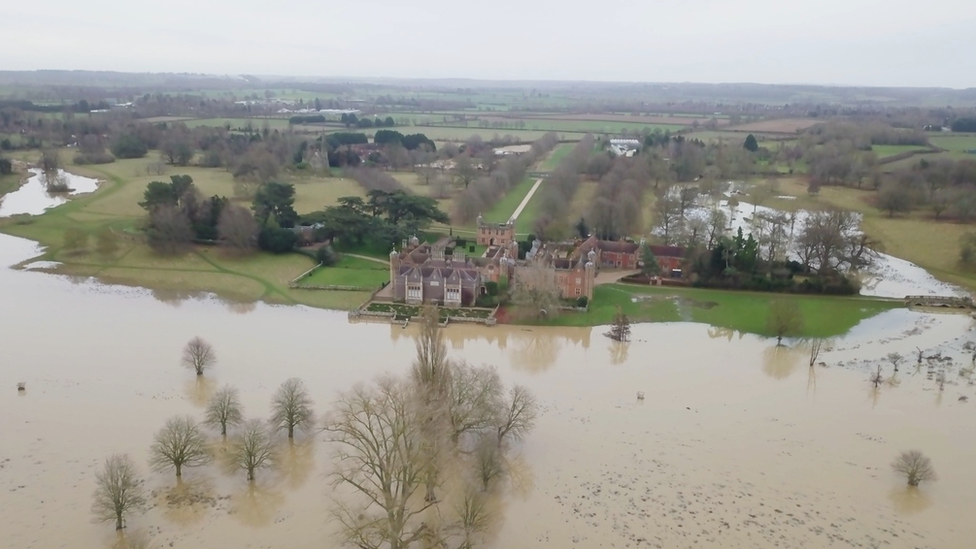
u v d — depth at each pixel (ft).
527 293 600.39
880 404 444.55
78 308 604.49
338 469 342.64
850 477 361.51
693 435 401.90
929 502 341.21
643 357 520.42
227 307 622.95
